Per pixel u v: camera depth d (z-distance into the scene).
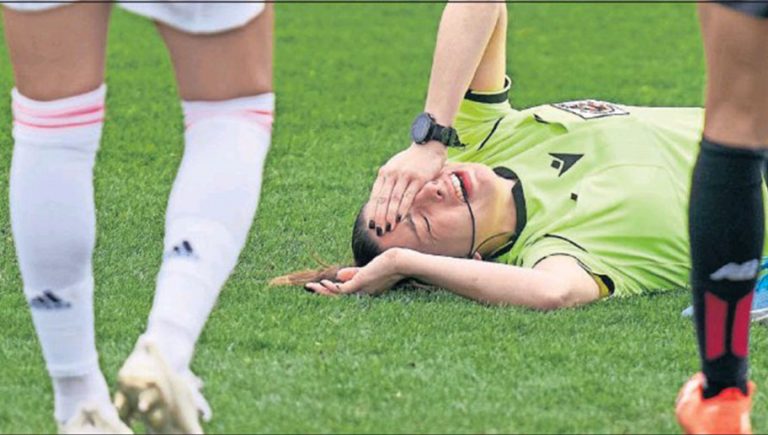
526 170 13.98
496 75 14.30
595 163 13.87
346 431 9.31
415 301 12.80
